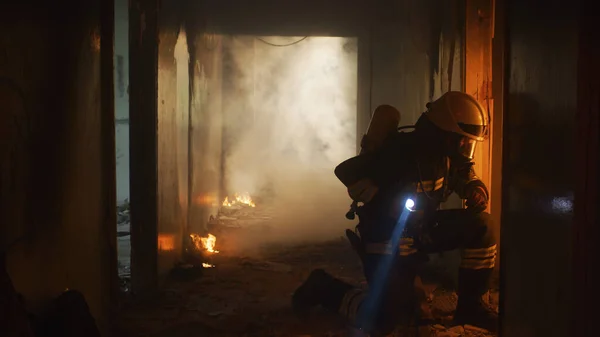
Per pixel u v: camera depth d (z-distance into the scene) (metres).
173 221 6.23
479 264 4.31
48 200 3.11
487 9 5.48
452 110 3.89
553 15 2.64
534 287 2.86
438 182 3.96
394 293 3.85
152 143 5.33
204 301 5.17
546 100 2.72
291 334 4.32
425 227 3.97
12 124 2.71
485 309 4.40
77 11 3.54
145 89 5.33
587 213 2.35
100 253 3.97
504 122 3.33
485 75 5.50
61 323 2.99
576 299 2.38
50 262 3.13
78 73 3.56
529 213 2.94
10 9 2.68
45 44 3.08
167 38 5.92
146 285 5.34
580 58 2.34
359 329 4.27
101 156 4.01
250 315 4.76
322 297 4.42
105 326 4.06
